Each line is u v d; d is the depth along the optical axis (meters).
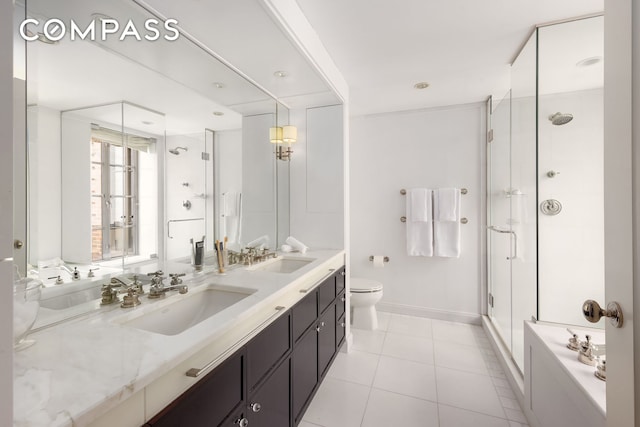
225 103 1.99
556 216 1.77
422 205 3.03
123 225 1.31
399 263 3.26
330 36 1.82
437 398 1.87
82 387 0.62
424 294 3.19
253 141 2.25
